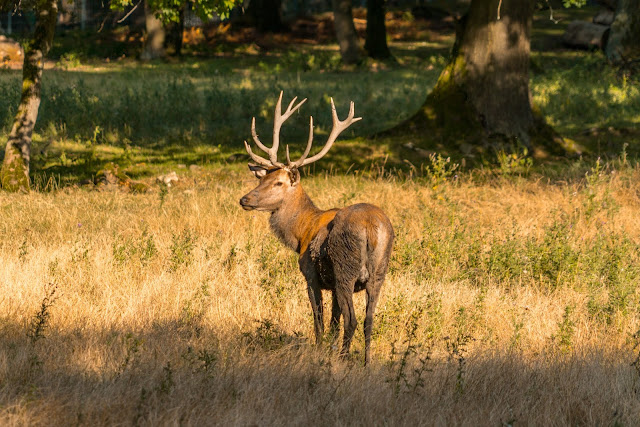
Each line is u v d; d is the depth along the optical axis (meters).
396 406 9.48
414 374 10.55
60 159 30.47
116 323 12.34
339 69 59.50
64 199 23.44
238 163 30.33
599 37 64.56
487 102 31.48
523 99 31.69
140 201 23.61
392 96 44.19
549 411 9.55
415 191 24.25
